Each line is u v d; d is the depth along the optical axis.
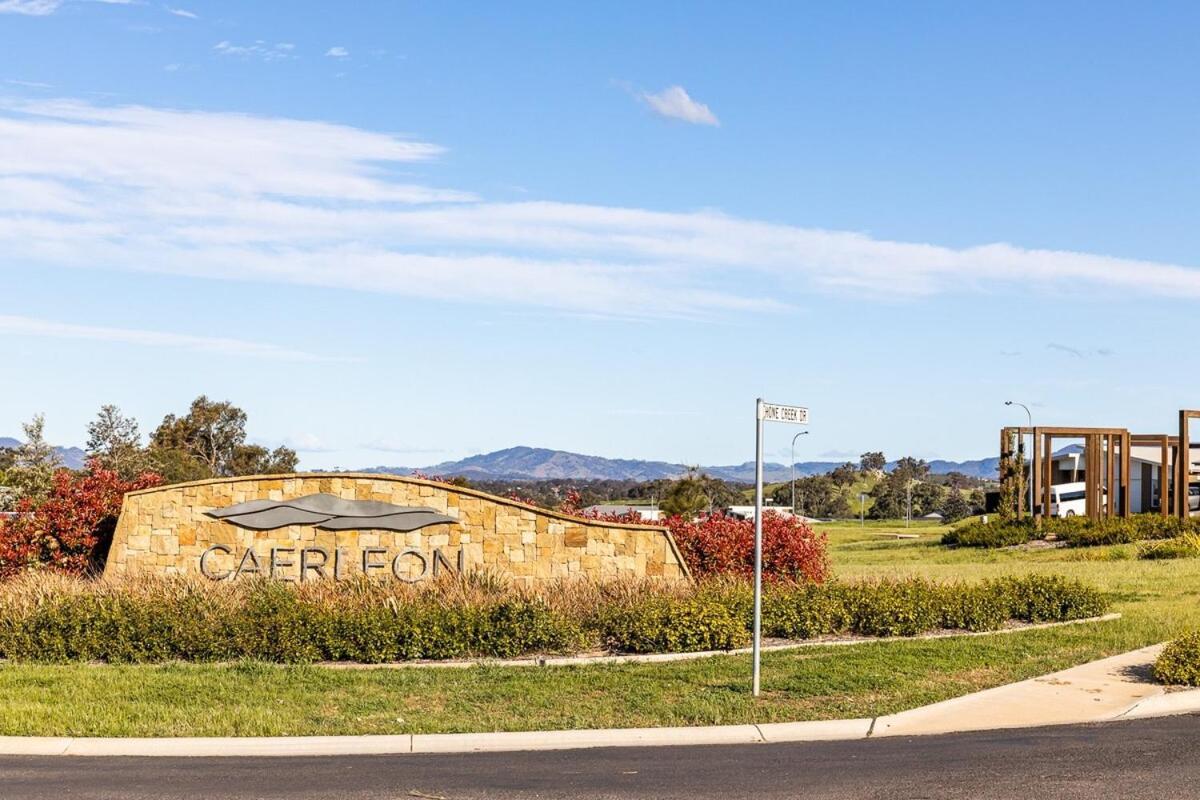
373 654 14.39
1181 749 10.03
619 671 13.53
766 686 12.64
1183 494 41.75
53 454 36.66
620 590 17.58
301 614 14.85
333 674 13.38
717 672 13.39
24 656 14.51
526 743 10.63
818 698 12.17
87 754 10.30
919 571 30.09
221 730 10.76
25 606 15.29
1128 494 44.56
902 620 16.20
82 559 20.08
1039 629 16.67
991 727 11.15
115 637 14.55
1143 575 25.62
